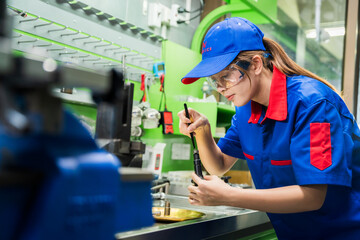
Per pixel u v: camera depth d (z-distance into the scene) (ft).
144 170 2.68
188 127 5.72
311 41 13.03
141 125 9.29
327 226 4.93
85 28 7.84
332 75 12.55
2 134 1.89
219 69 4.61
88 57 7.77
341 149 4.36
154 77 9.59
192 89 11.32
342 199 4.75
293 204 4.30
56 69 1.88
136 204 2.52
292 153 4.50
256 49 4.88
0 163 1.85
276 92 4.91
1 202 1.76
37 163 1.90
